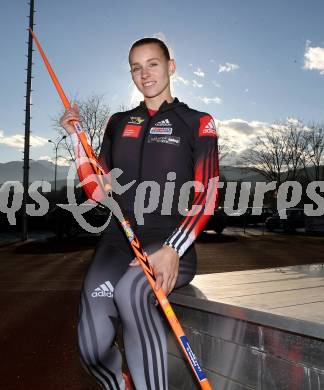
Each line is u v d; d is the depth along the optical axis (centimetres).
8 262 1112
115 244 195
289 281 248
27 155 1967
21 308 568
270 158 4459
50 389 302
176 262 175
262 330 177
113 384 183
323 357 157
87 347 177
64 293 680
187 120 202
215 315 198
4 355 375
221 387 194
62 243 1725
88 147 208
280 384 171
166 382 175
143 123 207
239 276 268
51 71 219
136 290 174
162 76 210
